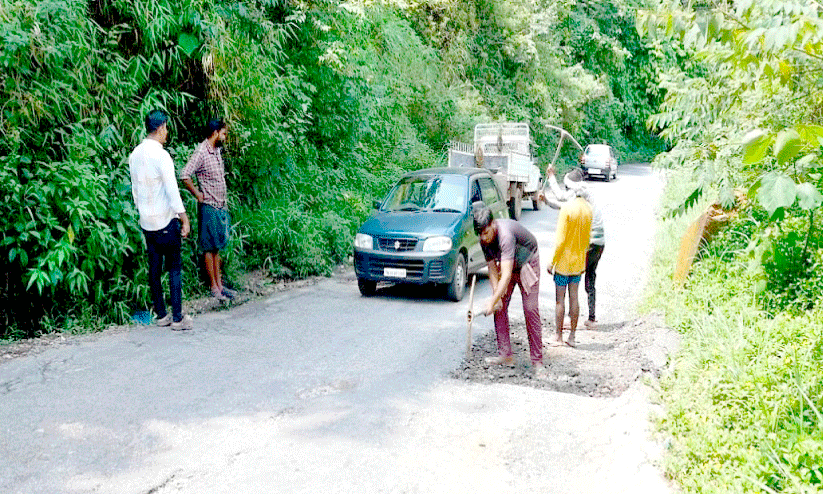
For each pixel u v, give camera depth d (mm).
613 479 4285
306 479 4246
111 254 7539
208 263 8367
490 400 5621
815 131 3646
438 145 20266
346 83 13164
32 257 7125
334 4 12617
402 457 4578
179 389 5652
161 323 7500
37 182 6848
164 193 7125
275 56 11375
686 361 5883
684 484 4027
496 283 6555
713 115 7094
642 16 4867
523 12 26312
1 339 6793
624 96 38531
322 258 10938
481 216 6184
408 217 9617
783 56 4535
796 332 5676
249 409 5293
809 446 3883
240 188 10703
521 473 4402
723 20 4578
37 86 7066
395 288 10148
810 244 6930
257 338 7203
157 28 8664
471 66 24656
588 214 7133
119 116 8156
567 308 8820
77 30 7555
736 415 4641
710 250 8773
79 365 6145
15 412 5066
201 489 4094
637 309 8492
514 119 25406
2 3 6715
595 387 5949
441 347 7074
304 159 12578
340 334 7441
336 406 5402
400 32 18875
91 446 4582
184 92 9438
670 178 17188
